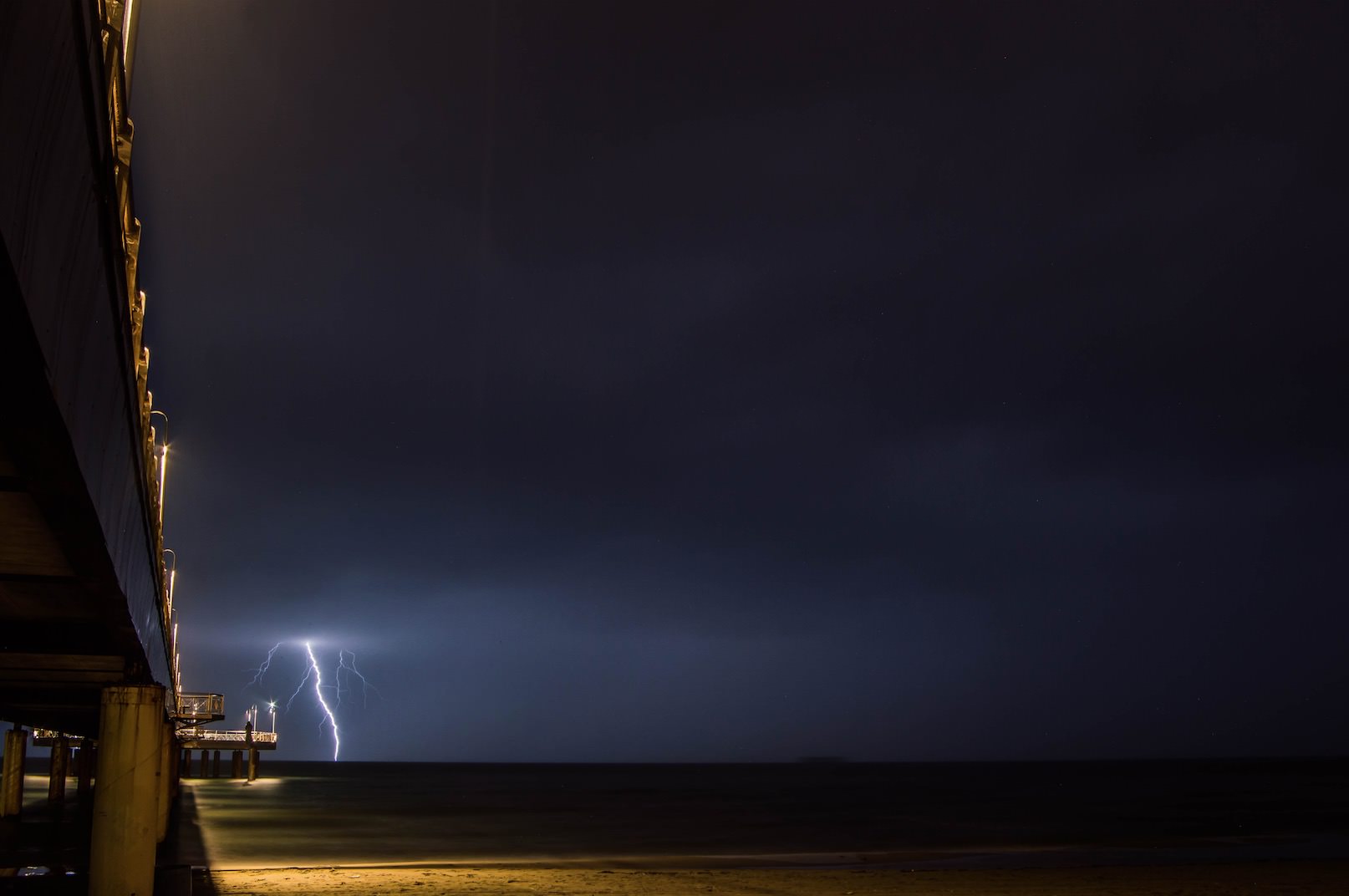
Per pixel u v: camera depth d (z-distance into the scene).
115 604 15.33
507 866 39.75
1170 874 36.28
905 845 52.97
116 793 19.03
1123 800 107.06
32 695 25.64
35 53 4.35
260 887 29.95
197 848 45.72
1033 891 31.30
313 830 57.12
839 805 99.06
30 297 4.99
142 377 12.71
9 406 6.43
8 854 37.75
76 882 26.12
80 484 8.52
